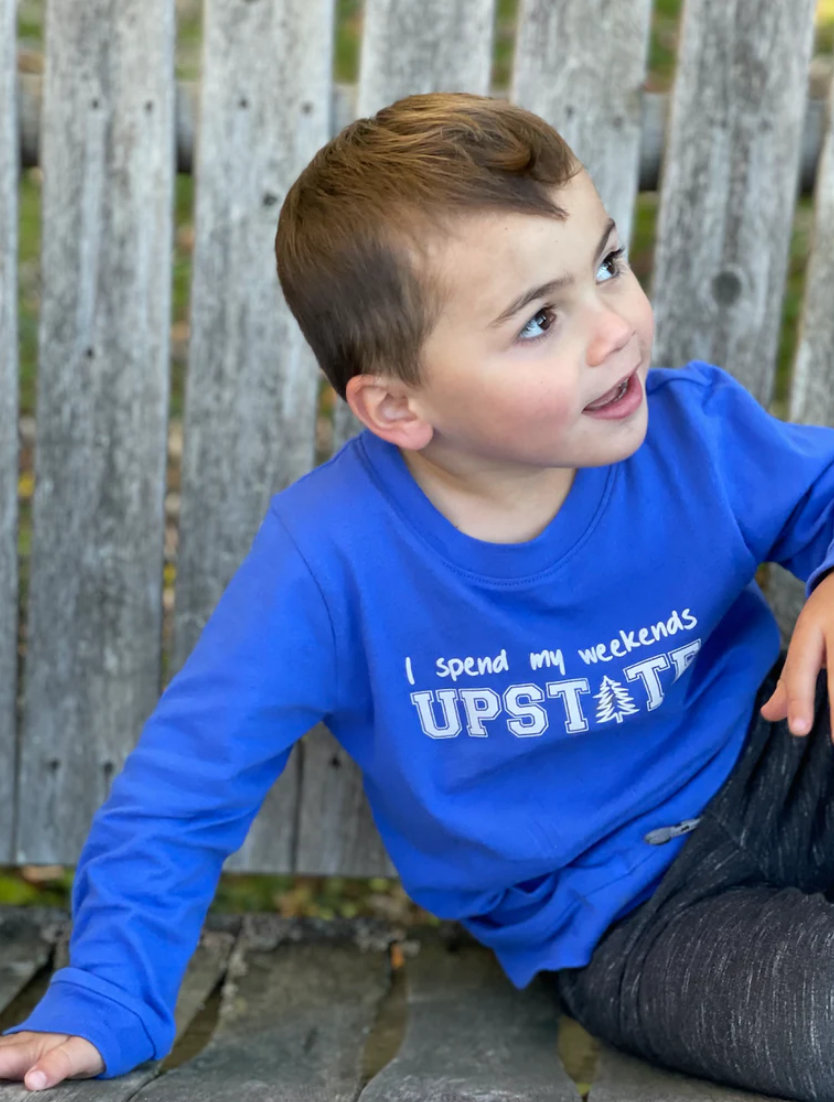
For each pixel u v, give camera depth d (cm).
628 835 150
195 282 174
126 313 175
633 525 142
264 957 174
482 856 150
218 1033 155
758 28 168
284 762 151
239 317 175
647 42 169
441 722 144
